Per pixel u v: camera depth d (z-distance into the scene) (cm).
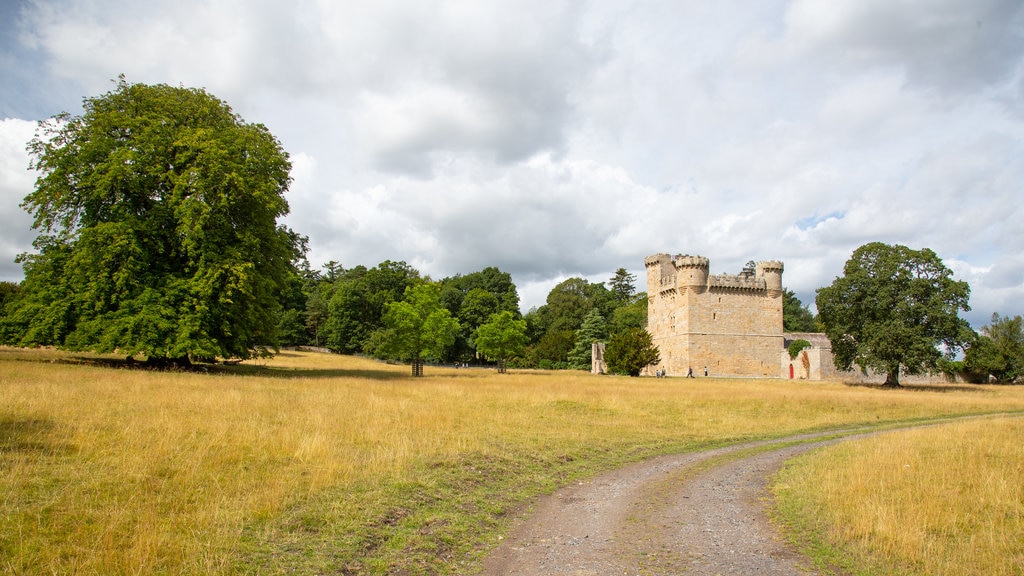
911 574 740
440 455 1354
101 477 950
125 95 3506
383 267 10269
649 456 1642
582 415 2364
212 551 709
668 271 7994
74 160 3166
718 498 1156
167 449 1152
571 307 11000
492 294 9938
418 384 3262
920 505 1000
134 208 3325
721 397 3150
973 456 1449
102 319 3022
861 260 5509
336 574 702
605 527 951
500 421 1977
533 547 848
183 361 3419
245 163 3459
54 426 1277
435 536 867
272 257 3719
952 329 5031
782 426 2427
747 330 7225
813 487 1194
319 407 1889
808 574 747
